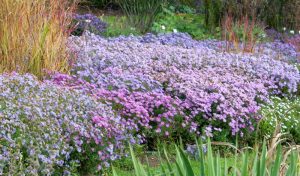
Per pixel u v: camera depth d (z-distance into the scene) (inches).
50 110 217.2
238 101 289.0
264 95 322.7
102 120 227.8
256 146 145.1
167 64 356.2
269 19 575.2
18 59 287.1
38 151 188.4
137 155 243.4
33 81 242.5
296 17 572.4
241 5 553.0
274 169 126.6
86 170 220.8
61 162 197.0
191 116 272.2
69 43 334.3
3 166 175.0
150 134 261.4
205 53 394.0
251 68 367.9
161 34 491.2
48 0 313.3
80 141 211.9
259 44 474.9
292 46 504.4
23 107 205.2
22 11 291.9
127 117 258.2
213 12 548.7
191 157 249.1
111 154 221.8
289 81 356.8
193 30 543.8
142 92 290.0
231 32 458.6
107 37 477.7
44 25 298.2
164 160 244.5
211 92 302.2
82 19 502.9
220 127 276.1
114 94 267.7
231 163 234.1
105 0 649.6
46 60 296.4
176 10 627.5
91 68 306.7
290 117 297.1
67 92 242.1
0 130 188.2
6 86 230.2
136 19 537.6
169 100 274.4
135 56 353.1
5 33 285.1
